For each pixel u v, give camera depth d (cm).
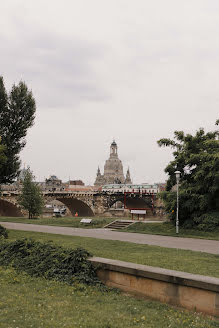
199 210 3488
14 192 8788
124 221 4178
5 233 2698
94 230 3653
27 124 3591
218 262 1591
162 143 3994
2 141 3381
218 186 3284
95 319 973
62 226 4244
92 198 10862
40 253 1630
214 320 963
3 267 1620
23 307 1066
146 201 10781
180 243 2544
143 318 975
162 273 1119
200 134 3862
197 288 1029
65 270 1397
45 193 9369
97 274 1350
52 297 1175
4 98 3481
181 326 925
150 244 2414
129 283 1224
